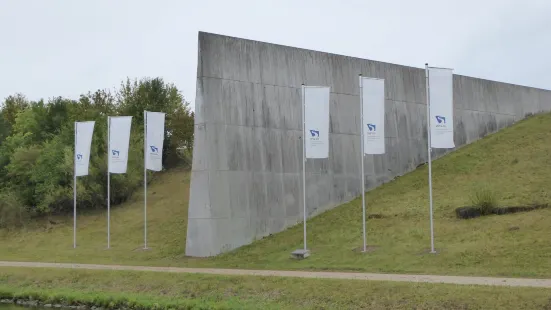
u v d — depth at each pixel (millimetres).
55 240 38344
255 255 27422
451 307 16312
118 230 38844
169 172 54250
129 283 23109
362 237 27188
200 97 29141
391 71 37594
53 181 44625
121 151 31781
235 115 30000
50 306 21875
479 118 43062
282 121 31844
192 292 21156
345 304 17922
